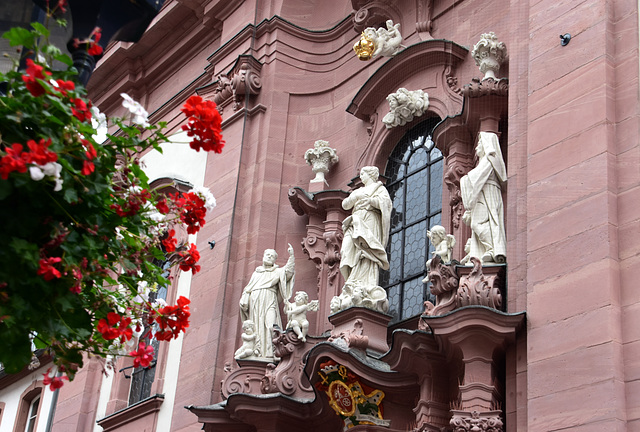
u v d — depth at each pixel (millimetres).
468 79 14648
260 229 16828
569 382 9539
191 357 16547
